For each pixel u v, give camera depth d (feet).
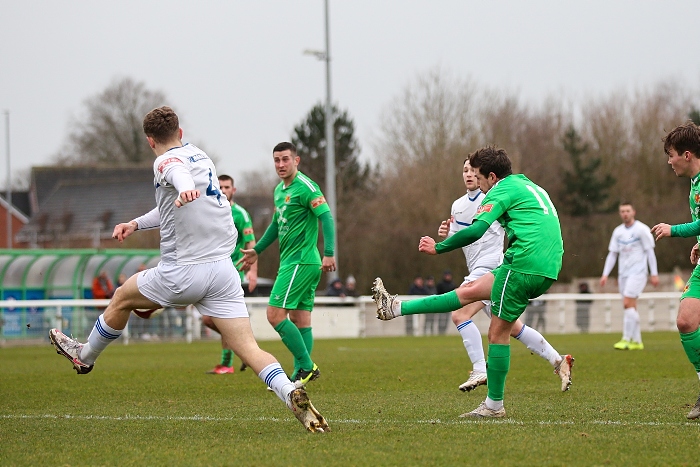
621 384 118.83
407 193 563.89
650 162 646.74
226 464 62.54
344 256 478.18
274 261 485.15
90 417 89.56
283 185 124.57
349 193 619.67
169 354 211.82
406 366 157.69
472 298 86.99
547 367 150.20
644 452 65.36
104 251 315.37
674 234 85.71
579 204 638.94
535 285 82.28
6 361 188.65
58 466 63.00
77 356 81.61
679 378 127.85
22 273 313.53
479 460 62.85
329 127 380.17
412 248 474.49
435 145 573.33
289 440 72.38
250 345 76.64
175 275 75.56
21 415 91.81
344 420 84.23
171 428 81.00
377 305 87.71
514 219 83.05
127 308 78.48
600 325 339.16
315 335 314.14
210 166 76.48
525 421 82.38
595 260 490.49
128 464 63.31
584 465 60.95
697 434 73.26
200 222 75.05
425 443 69.92
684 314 83.87
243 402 102.22
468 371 145.38
